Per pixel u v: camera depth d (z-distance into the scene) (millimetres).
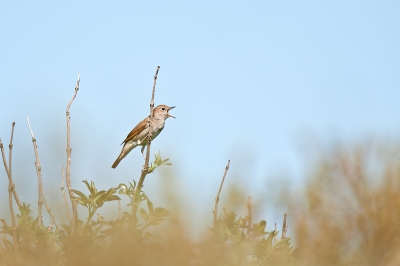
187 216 12023
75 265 10992
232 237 11719
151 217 11672
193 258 11148
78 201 11656
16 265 11031
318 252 14500
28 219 11828
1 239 12430
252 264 11633
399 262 15180
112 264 10836
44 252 11258
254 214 14180
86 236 11250
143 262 10891
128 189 12234
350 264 14891
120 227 11422
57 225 11961
